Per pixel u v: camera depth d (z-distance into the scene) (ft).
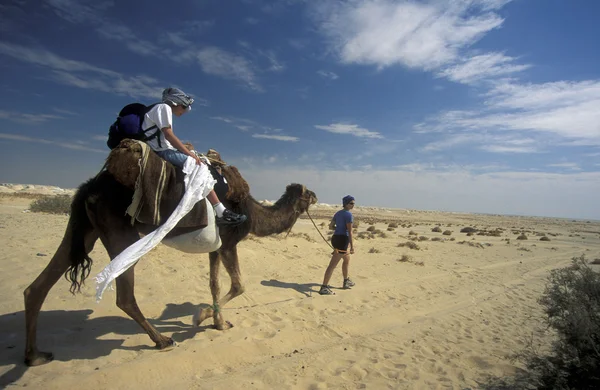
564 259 62.85
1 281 24.14
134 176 15.90
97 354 16.97
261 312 24.44
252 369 17.22
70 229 16.12
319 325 23.27
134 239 16.71
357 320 24.79
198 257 34.88
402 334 23.25
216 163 19.86
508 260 58.49
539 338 23.45
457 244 79.71
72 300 22.48
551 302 18.70
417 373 17.76
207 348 18.21
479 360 19.66
